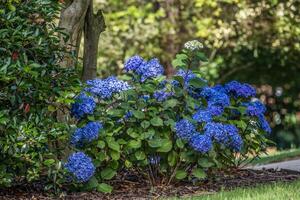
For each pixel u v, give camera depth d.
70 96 6.93
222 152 7.70
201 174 7.42
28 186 7.41
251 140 8.40
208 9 18.31
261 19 18.17
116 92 7.57
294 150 13.29
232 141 7.51
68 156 7.52
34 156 6.70
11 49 6.64
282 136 21.42
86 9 8.50
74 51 7.28
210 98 7.93
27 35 6.67
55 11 7.14
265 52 19.64
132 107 7.48
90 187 7.17
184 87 7.70
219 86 8.59
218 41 18.14
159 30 18.23
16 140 6.53
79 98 7.38
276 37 18.34
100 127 7.21
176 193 7.11
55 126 6.85
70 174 6.98
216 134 7.35
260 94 21.20
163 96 7.56
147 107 7.47
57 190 6.97
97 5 18.22
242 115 8.34
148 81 7.65
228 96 8.48
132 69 7.66
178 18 18.58
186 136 7.24
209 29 17.77
